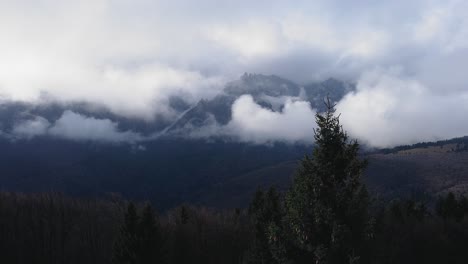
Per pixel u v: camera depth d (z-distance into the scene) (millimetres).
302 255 15820
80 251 77250
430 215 77000
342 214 15422
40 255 78000
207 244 68062
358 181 15805
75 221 83312
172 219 81938
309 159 16422
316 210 15289
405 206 73875
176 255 62406
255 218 32594
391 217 63250
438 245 59000
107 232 76812
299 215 15648
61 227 82250
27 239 78875
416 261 56875
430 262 57594
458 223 64438
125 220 36188
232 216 82562
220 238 68938
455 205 70125
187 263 63469
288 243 16031
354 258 14195
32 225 82250
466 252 59625
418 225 62125
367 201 15664
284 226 16312
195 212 89625
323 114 16641
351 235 14773
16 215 84000
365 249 15438
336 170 15992
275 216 29484
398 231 60031
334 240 14656
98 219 82938
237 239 67750
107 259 72875
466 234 61531
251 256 29250
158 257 35781
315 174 15883
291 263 15750
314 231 15445
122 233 36125
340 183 16047
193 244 65875
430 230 60812
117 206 91250
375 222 15812
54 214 85938
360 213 15352
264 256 27078
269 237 16719
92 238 78562
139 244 34875
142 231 35531
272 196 32219
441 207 72875
